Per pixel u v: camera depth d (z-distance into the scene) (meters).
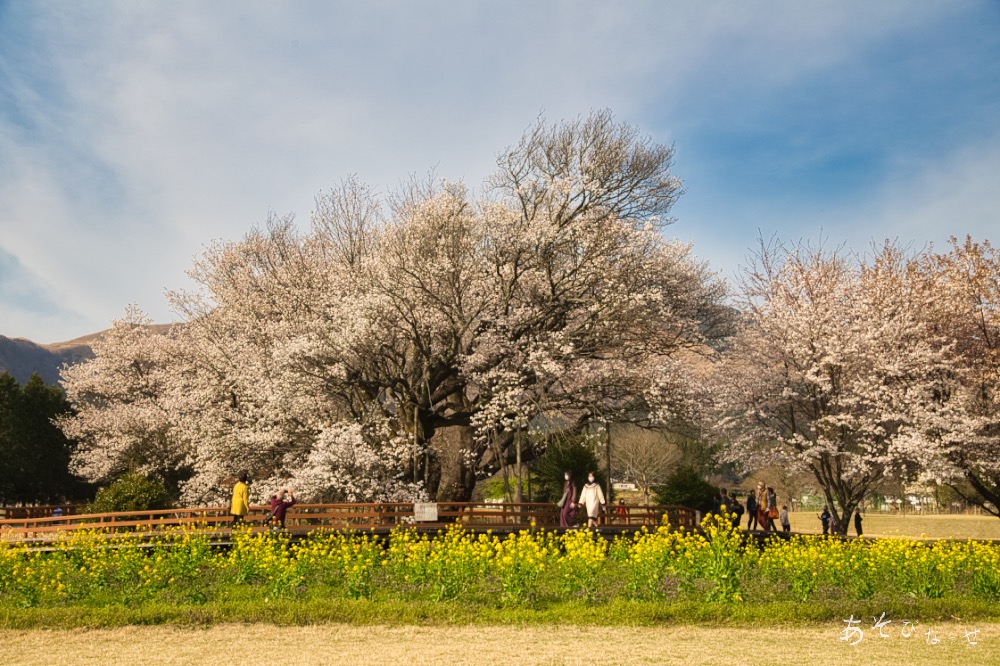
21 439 52.41
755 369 30.53
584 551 13.94
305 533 20.92
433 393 29.28
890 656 10.39
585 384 29.06
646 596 13.79
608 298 28.55
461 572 13.91
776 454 29.92
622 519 24.48
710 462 41.84
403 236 29.88
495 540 15.53
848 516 28.23
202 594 13.94
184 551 15.15
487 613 12.75
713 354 32.84
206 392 31.83
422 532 22.03
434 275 28.25
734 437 31.53
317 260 35.56
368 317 27.80
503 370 28.28
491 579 15.54
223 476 30.69
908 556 14.92
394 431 28.36
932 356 27.45
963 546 16.97
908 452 26.31
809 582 13.94
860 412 28.97
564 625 12.29
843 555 15.37
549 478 34.94
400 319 28.50
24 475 52.22
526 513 24.69
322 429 27.31
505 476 28.39
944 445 26.52
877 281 30.67
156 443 38.72
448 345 29.20
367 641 11.23
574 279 29.50
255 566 15.30
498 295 29.39
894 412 27.27
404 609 12.81
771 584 15.29
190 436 31.73
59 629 12.05
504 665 9.84
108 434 41.12
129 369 43.78
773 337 30.61
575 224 29.08
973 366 28.62
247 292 36.09
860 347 28.30
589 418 29.41
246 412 30.61
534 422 29.31
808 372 28.53
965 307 28.30
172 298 37.88
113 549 16.73
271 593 14.03
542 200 30.22
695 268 34.00
